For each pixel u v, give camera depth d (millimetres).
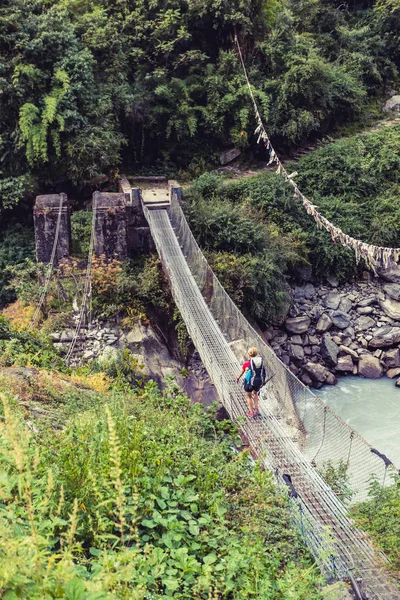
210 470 6305
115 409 7281
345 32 27516
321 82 23438
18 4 19734
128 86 21859
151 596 4207
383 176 22312
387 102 27281
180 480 5809
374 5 28609
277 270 17484
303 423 8953
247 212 19234
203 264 14711
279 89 23219
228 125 23297
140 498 5223
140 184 21344
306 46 24219
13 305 16344
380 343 17328
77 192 20297
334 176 21578
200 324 12898
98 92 20828
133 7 23109
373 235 20266
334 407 14898
